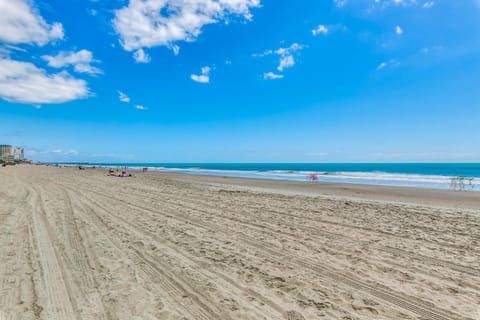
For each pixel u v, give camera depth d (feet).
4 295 11.02
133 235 20.20
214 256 16.33
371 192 57.06
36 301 10.65
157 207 32.30
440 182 86.28
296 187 66.59
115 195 41.86
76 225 22.50
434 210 33.22
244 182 81.61
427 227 24.25
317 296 11.64
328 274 13.98
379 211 32.01
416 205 38.19
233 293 11.76
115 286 12.12
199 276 13.44
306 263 15.47
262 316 10.00
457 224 25.55
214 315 10.00
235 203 36.60
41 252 16.06
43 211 27.76
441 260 16.11
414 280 13.37
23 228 21.07
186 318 9.77
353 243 19.34
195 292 11.78
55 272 13.41
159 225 23.49
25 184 55.36
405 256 16.76
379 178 106.93
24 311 9.93
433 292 12.14
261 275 13.74
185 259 15.70
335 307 10.75
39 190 45.55
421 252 17.52
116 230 21.39
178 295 11.48
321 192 55.57
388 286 12.67
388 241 19.90
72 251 16.39
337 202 38.91
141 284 12.39
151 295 11.40
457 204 41.14
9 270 13.43
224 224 24.50
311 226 24.21
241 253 16.96
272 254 16.88
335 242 19.54
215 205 34.71
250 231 22.29
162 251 16.93
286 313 10.23
